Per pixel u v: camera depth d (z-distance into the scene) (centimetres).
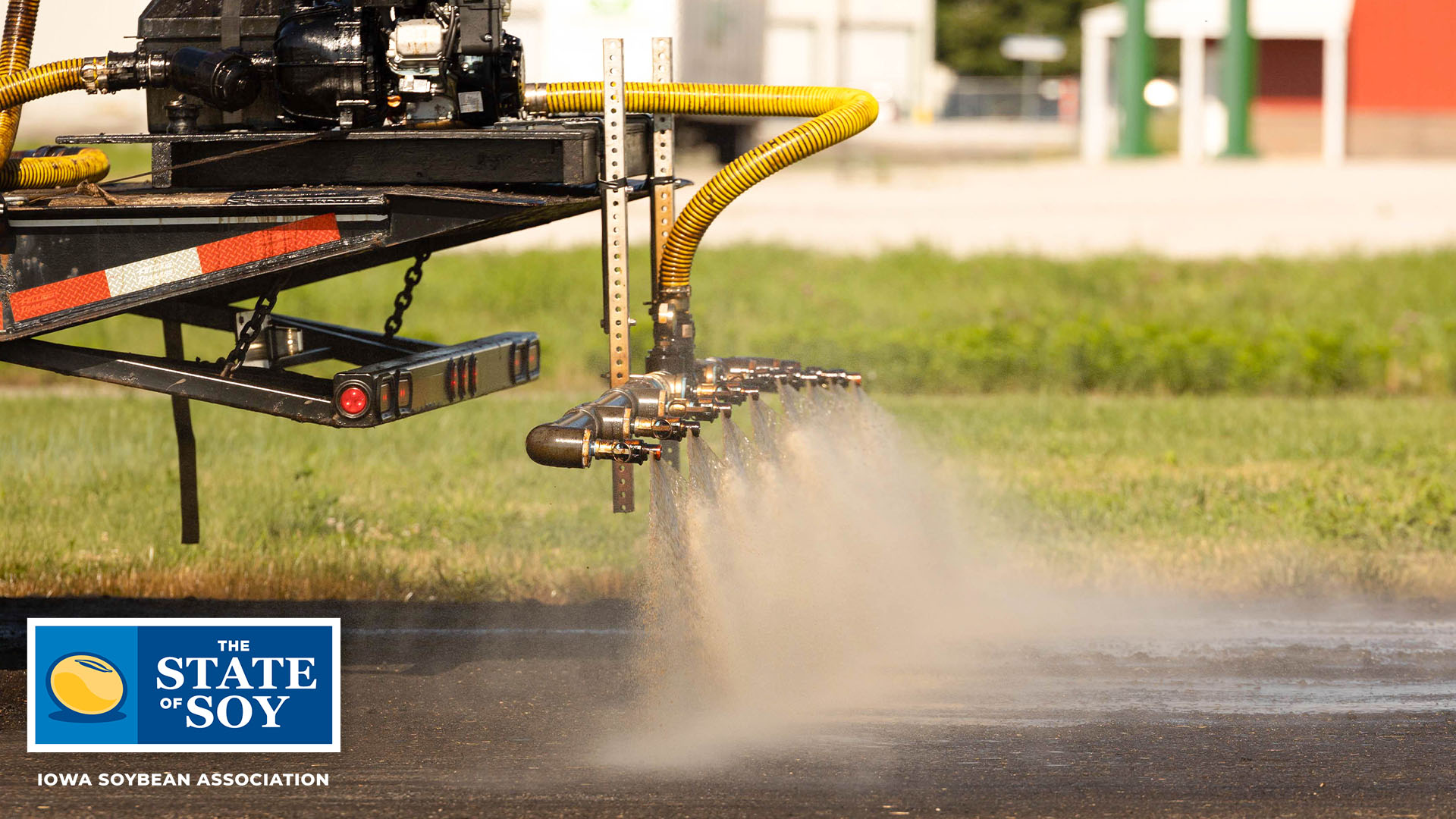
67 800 1106
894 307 4012
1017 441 2508
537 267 4525
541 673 1405
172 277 1187
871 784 1138
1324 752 1210
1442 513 1950
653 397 1270
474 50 1239
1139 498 2092
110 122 5144
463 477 2278
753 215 6228
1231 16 8988
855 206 6619
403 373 1248
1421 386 3161
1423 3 9544
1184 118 9181
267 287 1442
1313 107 9825
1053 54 16512
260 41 1270
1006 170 8412
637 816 1076
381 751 1205
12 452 2369
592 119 1391
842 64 13500
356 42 1206
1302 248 5219
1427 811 1093
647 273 4419
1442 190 7125
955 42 17362
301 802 1101
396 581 1694
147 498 2092
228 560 1753
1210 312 3984
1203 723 1277
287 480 2234
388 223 1173
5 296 1190
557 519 2006
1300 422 2680
